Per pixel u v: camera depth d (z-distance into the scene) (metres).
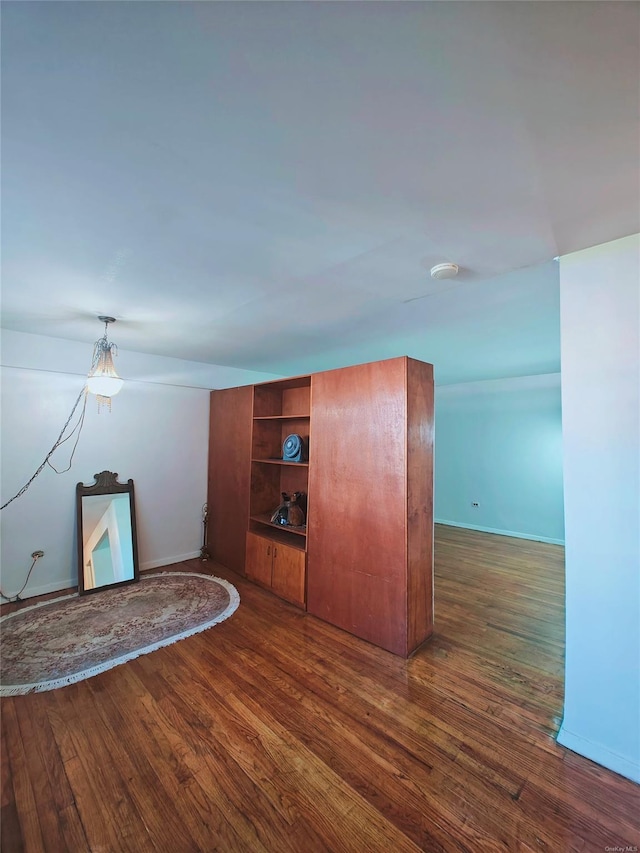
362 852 1.34
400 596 2.57
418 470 2.69
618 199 1.36
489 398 6.08
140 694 2.17
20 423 3.53
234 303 2.53
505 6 0.73
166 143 1.11
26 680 2.29
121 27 0.78
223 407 4.57
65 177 1.27
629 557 1.64
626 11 0.74
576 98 0.94
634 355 1.63
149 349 4.01
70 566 3.79
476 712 2.04
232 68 0.87
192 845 1.36
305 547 3.39
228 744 1.81
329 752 1.76
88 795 1.54
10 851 1.33
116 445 4.11
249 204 1.42
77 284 2.21
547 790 1.57
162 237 1.67
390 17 0.76
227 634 2.84
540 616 3.16
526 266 1.94
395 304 2.54
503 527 5.93
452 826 1.43
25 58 0.85
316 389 3.22
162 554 4.46
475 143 1.10
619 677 1.67
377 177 1.26
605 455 1.70
